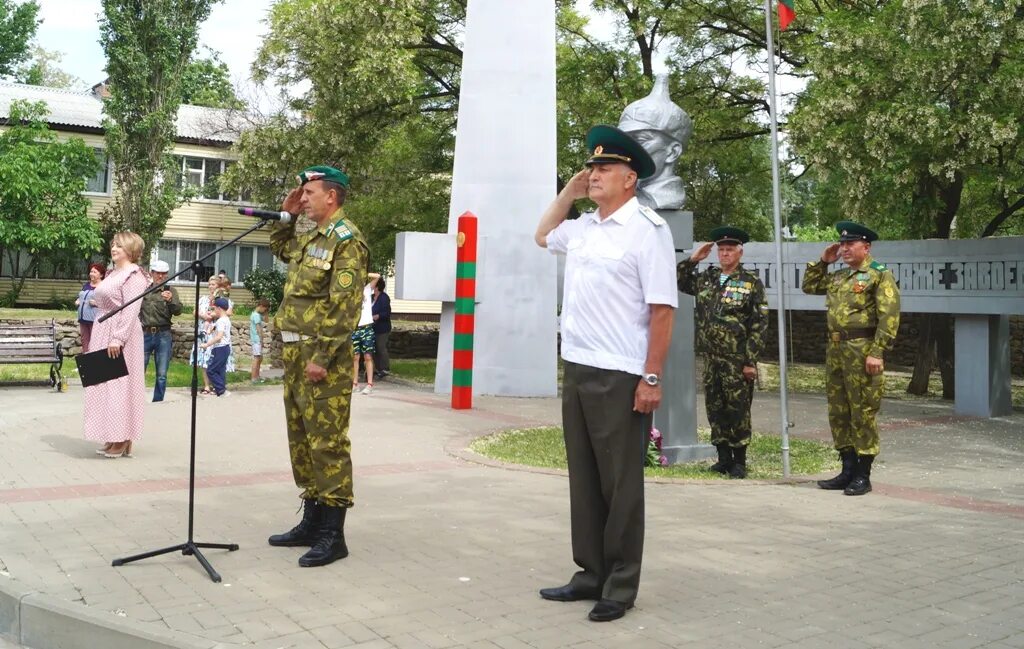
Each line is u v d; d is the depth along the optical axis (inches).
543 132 573.9
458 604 174.6
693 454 359.9
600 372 169.6
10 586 178.9
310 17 729.6
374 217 807.1
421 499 271.4
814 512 264.2
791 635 160.4
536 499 272.8
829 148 554.6
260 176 802.8
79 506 252.5
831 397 306.8
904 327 921.5
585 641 155.9
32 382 591.8
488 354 569.0
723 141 812.6
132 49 1040.8
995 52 501.0
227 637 154.9
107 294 320.2
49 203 1074.7
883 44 535.5
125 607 169.6
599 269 170.7
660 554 213.2
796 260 580.7
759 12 738.2
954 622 168.9
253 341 653.3
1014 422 504.1
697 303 335.9
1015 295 502.3
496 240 568.4
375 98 753.0
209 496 268.8
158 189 1092.5
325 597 177.5
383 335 708.7
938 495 295.4
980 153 508.1
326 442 201.5
